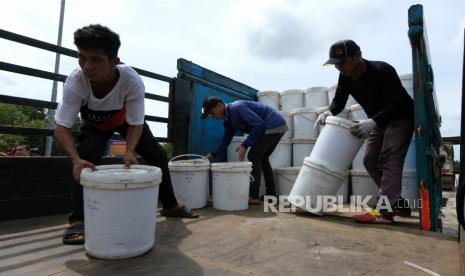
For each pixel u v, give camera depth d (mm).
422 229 2281
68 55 2801
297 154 4379
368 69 2574
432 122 2709
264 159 3697
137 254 1528
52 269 1354
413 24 2287
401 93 2500
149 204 1575
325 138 2779
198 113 4098
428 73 2605
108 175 1444
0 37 2363
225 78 4668
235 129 3533
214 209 2990
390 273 1373
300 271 1379
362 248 1753
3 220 2291
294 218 2609
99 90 1796
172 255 1566
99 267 1385
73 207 1822
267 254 1609
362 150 3791
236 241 1842
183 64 3895
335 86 4562
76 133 2750
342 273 1362
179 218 2496
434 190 2510
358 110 3996
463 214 695
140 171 1616
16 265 1402
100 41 1490
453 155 6836
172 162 3002
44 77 2619
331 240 1911
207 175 3158
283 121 3555
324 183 2686
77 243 1725
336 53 2506
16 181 2367
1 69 2357
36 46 2572
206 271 1354
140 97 1897
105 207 1465
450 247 1800
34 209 2467
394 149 2547
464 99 758
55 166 2602
